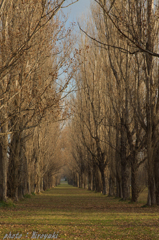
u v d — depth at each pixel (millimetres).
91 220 14312
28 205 22906
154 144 20422
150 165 20641
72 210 19578
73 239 9750
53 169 69688
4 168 21094
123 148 28375
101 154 39812
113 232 11047
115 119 29578
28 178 38000
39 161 46250
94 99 38844
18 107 16703
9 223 12969
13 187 25719
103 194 41219
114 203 25344
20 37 15047
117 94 27203
